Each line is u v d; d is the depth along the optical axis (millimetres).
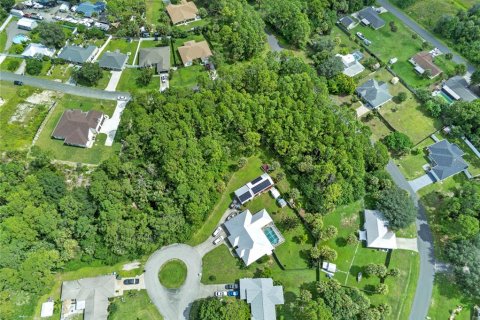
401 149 131375
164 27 159000
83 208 106812
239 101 125125
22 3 169500
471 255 105125
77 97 141000
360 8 181125
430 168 129875
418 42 168750
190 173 110875
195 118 121000
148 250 106750
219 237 112188
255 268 107688
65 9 169625
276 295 99875
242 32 150250
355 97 147625
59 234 101312
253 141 122062
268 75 132000
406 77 156000
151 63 149875
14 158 121812
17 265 97500
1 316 92125
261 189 118062
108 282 102812
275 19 165125
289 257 109812
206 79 134000
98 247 105062
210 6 169375
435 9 181500
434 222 119188
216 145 116938
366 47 166125
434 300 105750
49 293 101688
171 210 106438
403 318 103000
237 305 94062
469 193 117188
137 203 111125
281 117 123312
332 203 114688
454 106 137125
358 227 116250
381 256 111750
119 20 164125
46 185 107750
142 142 119688
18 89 141500
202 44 155375
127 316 100000
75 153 126562
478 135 134875
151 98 129000
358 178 119062
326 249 107625
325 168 115750
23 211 101562
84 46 153875
